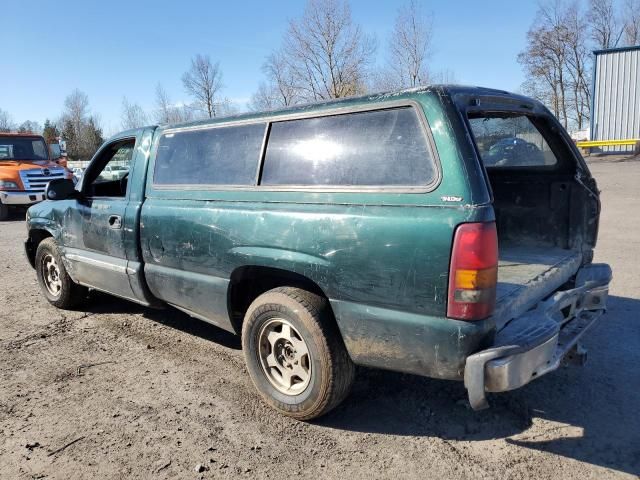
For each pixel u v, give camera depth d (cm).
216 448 310
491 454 297
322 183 314
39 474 290
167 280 414
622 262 691
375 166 292
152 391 383
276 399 342
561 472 279
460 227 255
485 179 262
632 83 2509
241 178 361
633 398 351
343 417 341
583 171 399
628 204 1198
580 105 4878
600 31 4700
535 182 420
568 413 336
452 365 265
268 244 330
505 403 351
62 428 336
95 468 295
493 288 260
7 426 340
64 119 6094
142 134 453
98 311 576
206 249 372
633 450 296
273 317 333
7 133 1652
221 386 389
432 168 269
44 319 553
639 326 470
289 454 303
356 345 299
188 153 409
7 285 708
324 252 302
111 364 433
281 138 343
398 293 275
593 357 413
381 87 3206
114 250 463
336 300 301
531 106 357
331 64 3167
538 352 267
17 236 1191
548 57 4891
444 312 262
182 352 455
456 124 267
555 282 352
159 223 412
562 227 414
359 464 292
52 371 422
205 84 4097
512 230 439
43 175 1562
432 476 279
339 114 312
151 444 316
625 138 2570
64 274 556
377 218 281
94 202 490
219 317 382
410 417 339
